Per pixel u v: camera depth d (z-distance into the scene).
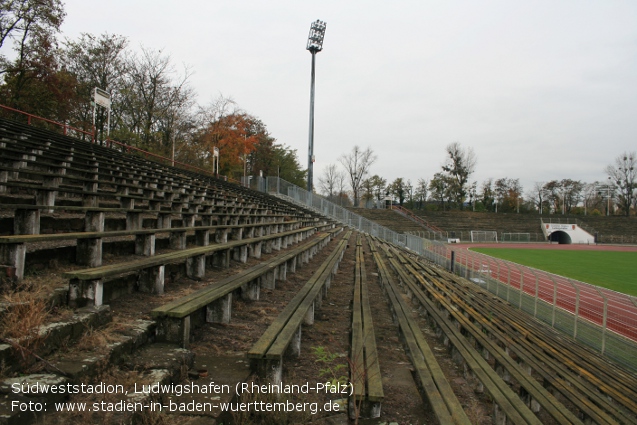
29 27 23.38
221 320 4.58
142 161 16.31
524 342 6.55
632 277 20.42
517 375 4.56
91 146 14.18
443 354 5.47
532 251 38.03
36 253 4.06
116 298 4.23
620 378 5.92
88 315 3.18
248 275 5.58
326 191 73.94
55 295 3.31
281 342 3.41
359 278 8.76
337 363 4.11
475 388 4.35
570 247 45.66
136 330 3.33
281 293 6.69
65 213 7.08
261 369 3.20
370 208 52.84
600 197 84.69
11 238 3.39
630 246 49.75
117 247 5.42
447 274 14.58
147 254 5.72
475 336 5.89
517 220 59.78
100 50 27.73
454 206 78.19
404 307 6.46
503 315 8.53
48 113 24.91
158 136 31.84
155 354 3.17
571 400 4.40
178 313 3.42
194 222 9.16
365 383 3.25
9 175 7.44
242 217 12.18
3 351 2.35
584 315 10.44
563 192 84.81
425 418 3.26
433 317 6.38
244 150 38.06
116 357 2.92
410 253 23.45
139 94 30.78
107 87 28.61
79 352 2.78
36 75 23.91
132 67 29.98
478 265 15.79
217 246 6.52
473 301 9.30
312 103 33.25
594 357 7.00
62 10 24.28
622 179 72.38
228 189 20.59
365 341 4.25
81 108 27.75
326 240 16.75
